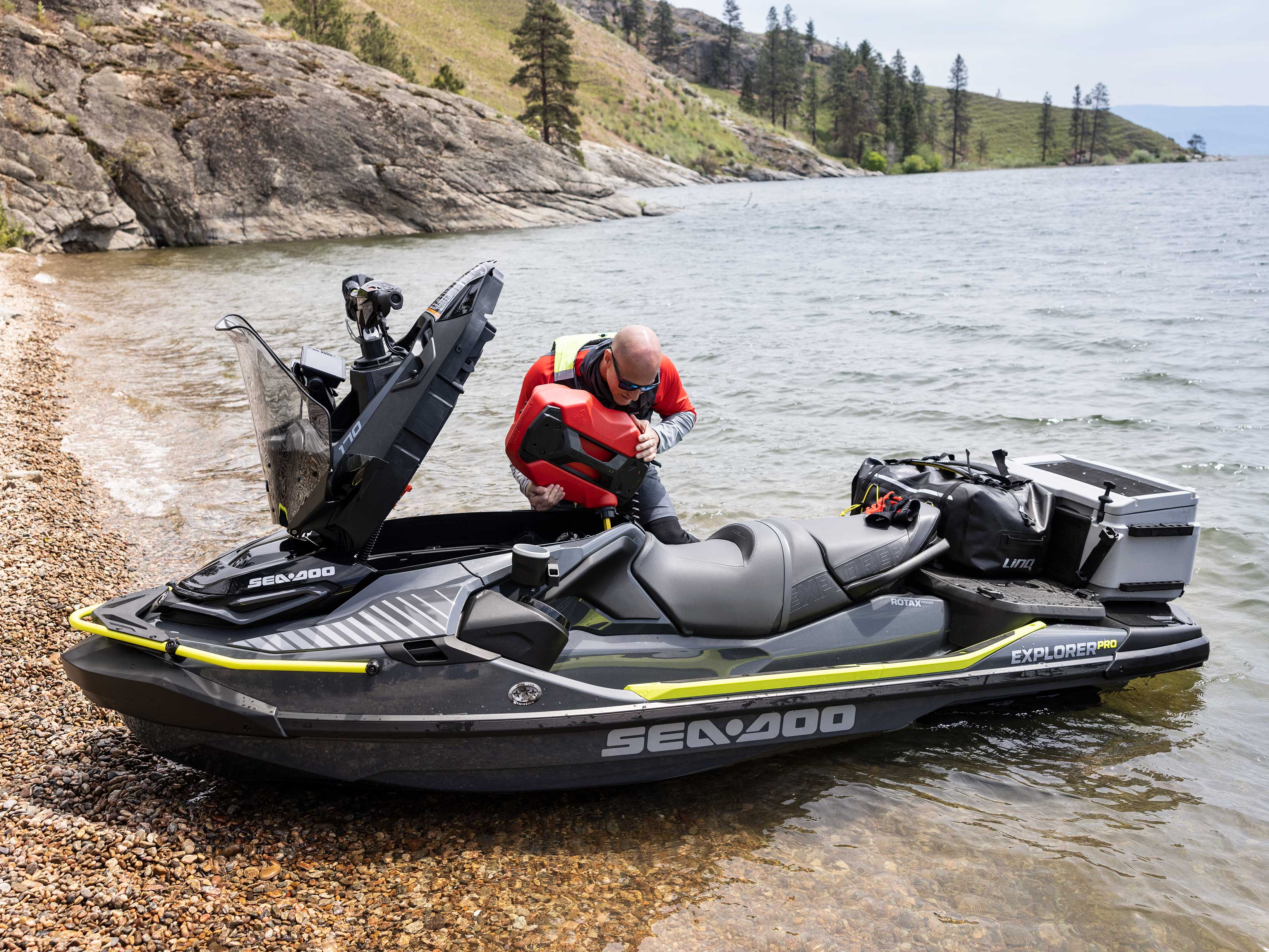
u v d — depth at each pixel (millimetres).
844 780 3752
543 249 32156
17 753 3650
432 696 3258
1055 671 4035
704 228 41281
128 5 40406
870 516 4203
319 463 3246
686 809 3551
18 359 11695
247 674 3150
